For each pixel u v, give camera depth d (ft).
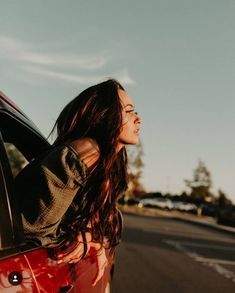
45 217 5.96
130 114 7.29
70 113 7.07
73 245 6.77
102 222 7.21
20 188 6.13
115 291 24.45
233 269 37.11
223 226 115.96
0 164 5.90
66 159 6.13
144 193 293.84
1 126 8.32
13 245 5.75
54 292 6.26
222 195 299.99
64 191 6.04
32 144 8.86
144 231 68.74
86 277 7.45
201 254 45.39
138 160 217.77
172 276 30.91
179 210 247.29
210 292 26.76
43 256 6.24
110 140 6.84
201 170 303.07
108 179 6.87
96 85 7.14
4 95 7.25
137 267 33.32
